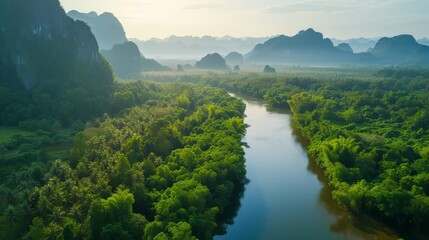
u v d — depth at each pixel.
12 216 87.38
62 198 92.62
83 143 127.06
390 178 106.50
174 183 102.44
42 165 122.69
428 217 91.19
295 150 169.62
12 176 113.50
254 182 134.62
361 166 117.50
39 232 78.81
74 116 198.62
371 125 176.50
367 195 99.94
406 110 189.88
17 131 174.00
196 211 88.75
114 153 126.75
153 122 152.12
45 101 197.88
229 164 116.06
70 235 77.56
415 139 144.00
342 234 99.19
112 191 104.12
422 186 99.44
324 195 122.88
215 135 149.12
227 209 112.88
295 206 115.88
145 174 112.69
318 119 189.00
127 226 83.50
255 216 110.31
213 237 100.12
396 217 97.31
